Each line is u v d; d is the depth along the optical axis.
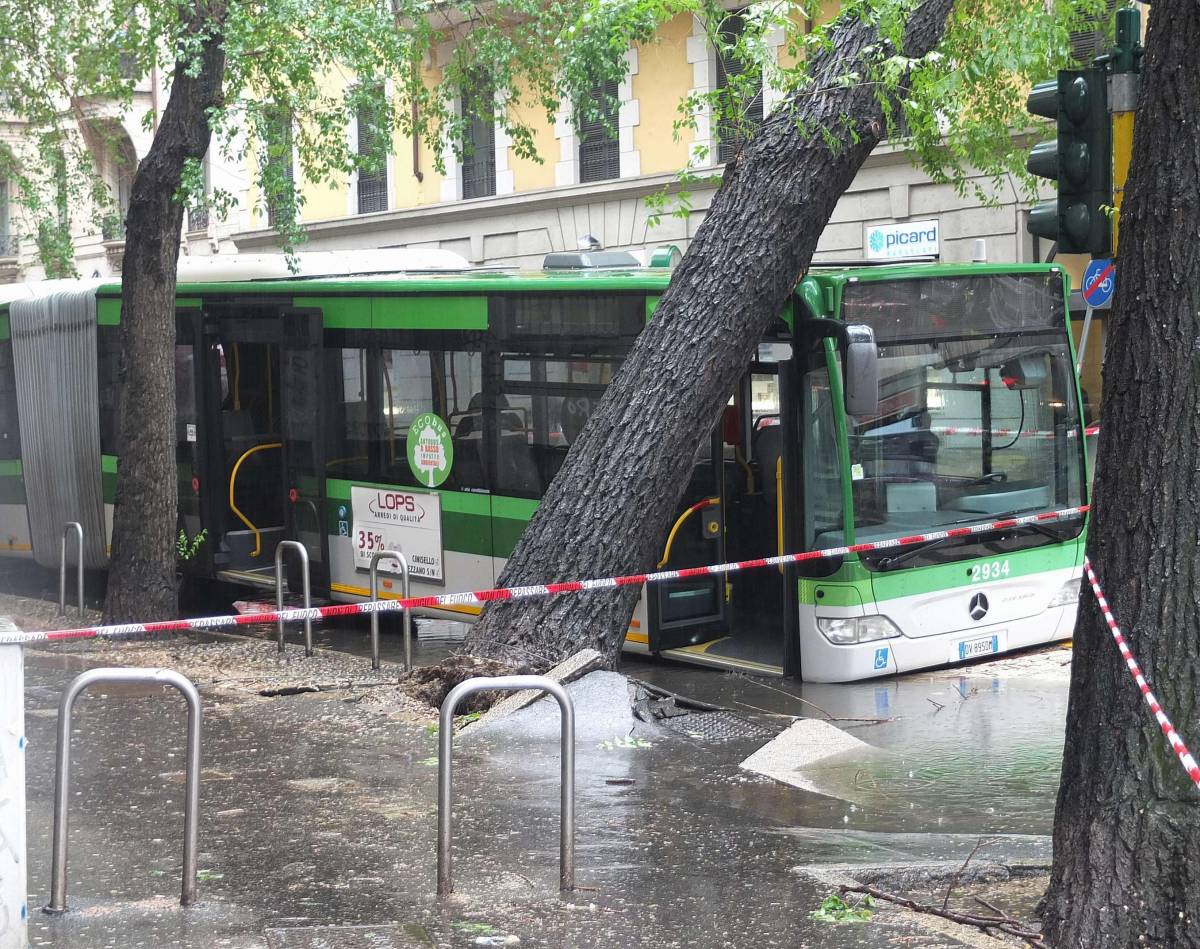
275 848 6.62
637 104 26.30
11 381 17.36
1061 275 11.86
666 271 12.16
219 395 15.18
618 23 11.32
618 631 10.45
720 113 10.69
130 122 33.41
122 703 10.09
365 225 31.09
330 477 14.00
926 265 11.57
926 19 10.51
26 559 19.03
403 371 13.23
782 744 8.93
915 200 22.70
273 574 14.89
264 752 8.69
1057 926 4.89
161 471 13.65
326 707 9.98
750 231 10.31
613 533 10.35
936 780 8.25
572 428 11.84
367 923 5.45
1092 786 4.86
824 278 10.79
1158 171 4.82
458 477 12.79
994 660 11.65
